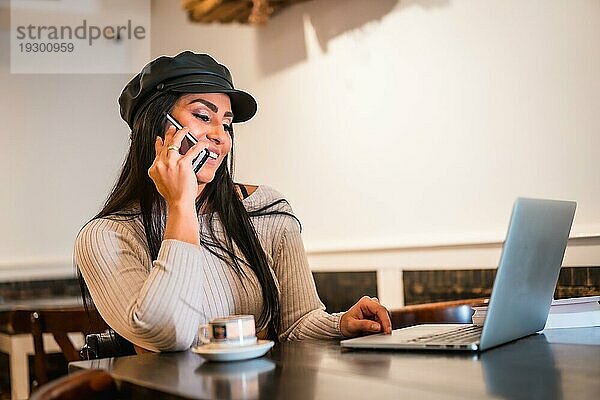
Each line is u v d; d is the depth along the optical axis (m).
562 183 2.47
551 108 2.50
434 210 3.01
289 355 1.48
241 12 3.65
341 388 1.12
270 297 1.92
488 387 1.09
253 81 4.19
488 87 2.74
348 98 3.46
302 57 3.77
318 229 3.72
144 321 1.55
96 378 1.22
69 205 5.21
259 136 4.16
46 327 2.98
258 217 2.06
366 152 3.37
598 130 2.35
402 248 3.17
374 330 1.75
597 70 2.35
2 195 5.09
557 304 1.81
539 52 2.54
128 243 1.78
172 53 4.95
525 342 1.54
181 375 1.29
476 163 2.80
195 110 1.87
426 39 3.00
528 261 1.49
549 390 1.06
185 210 1.64
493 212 2.74
